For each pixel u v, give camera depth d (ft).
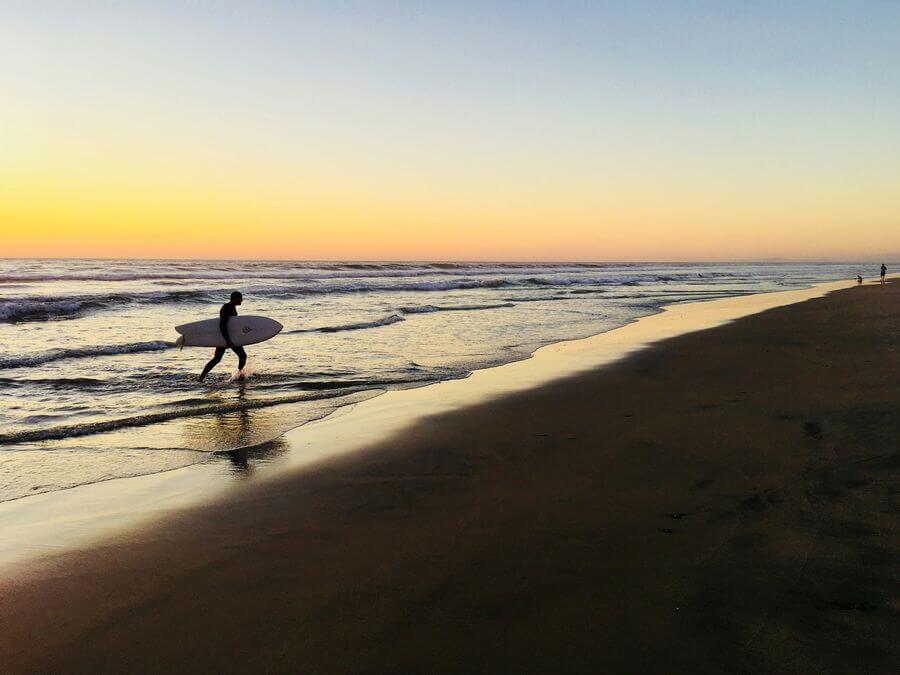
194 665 8.79
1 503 15.74
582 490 15.80
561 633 9.34
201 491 16.55
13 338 46.75
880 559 11.03
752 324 58.08
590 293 120.98
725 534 12.60
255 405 27.07
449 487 16.55
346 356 40.86
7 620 10.06
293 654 8.99
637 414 24.16
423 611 10.12
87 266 218.79
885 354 35.35
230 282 123.13
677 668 8.38
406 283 128.16
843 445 17.99
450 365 37.78
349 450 20.26
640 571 11.24
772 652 8.61
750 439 19.49
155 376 33.50
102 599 10.77
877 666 8.20
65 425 23.76
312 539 13.28
